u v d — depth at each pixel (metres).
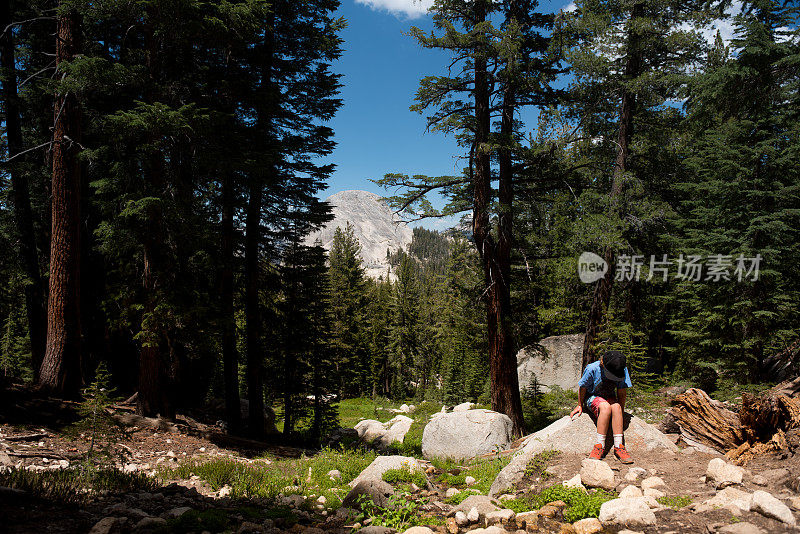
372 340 53.78
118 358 15.85
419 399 42.31
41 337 14.49
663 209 12.97
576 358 20.53
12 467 5.45
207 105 11.84
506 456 7.67
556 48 11.41
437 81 11.55
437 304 49.06
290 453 11.85
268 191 15.43
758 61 7.75
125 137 9.99
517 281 14.24
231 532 3.88
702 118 9.65
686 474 4.46
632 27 11.05
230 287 13.99
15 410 8.63
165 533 3.73
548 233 13.52
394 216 12.60
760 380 12.22
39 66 14.88
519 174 13.33
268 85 14.43
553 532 3.82
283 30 14.98
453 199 13.02
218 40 11.09
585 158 12.34
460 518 4.32
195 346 11.67
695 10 11.09
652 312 18.22
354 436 18.78
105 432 6.42
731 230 12.43
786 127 12.48
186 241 10.57
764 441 5.24
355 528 4.25
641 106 12.53
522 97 12.27
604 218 11.51
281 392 20.81
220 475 6.69
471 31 11.23
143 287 10.28
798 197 11.83
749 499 3.53
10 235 14.09
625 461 4.88
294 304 20.03
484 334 17.11
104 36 13.36
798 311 11.95
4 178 14.23
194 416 14.85
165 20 9.55
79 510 4.27
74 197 10.47
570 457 5.24
